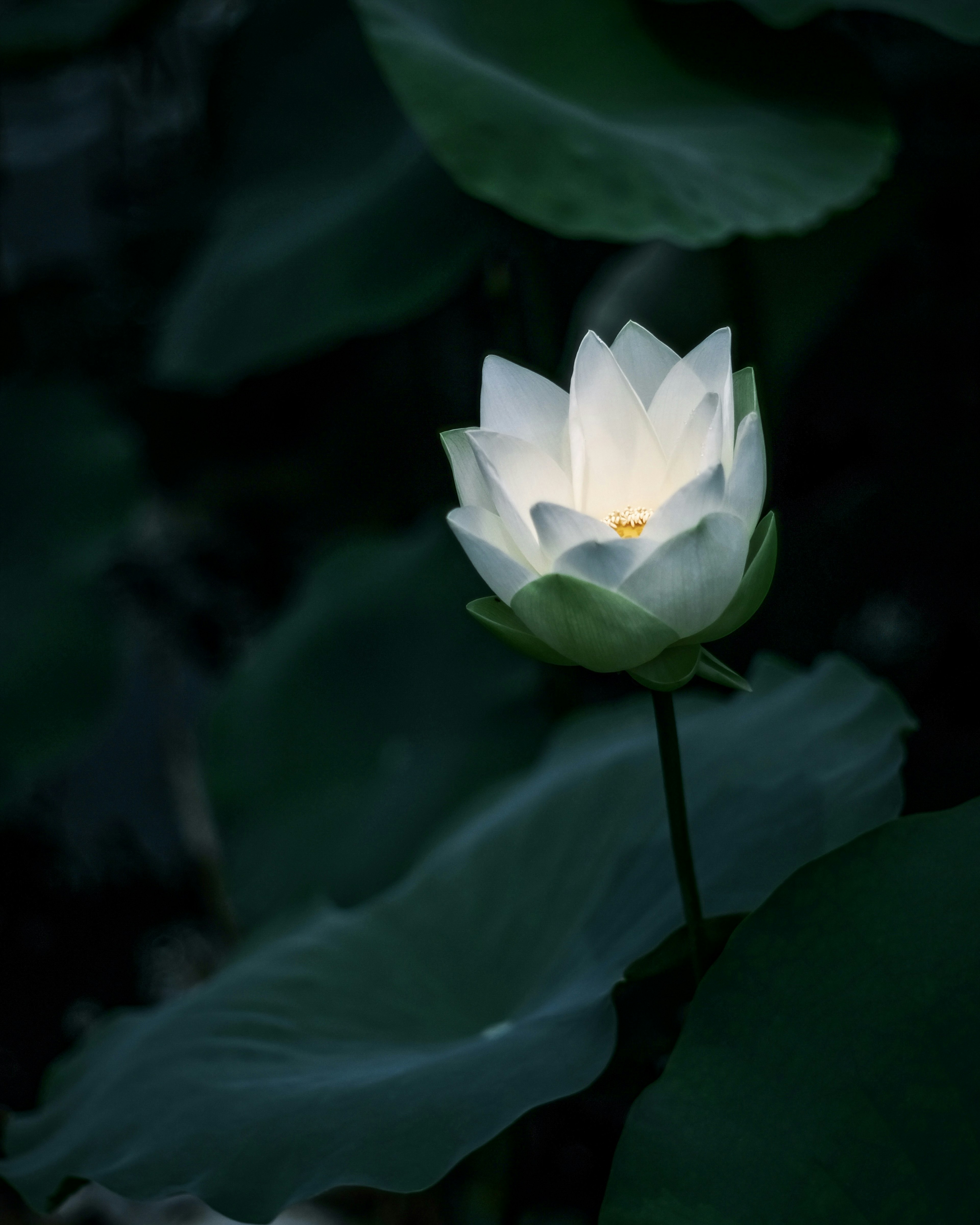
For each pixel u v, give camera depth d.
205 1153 2.22
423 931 2.39
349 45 3.94
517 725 3.32
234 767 3.54
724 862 2.28
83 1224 3.66
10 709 3.81
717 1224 2.09
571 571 2.09
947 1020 2.10
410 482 4.54
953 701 3.40
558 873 2.37
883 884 2.13
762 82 2.59
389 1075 2.24
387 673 3.50
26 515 4.12
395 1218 3.33
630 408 2.13
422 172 3.42
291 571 5.05
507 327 3.66
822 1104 2.10
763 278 3.27
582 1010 2.22
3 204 5.54
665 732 2.13
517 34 2.70
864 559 3.45
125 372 5.12
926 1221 2.07
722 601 2.09
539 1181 3.26
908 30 3.49
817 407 3.81
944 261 3.60
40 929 4.71
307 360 4.55
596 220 2.44
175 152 5.43
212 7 5.21
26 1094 4.18
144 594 5.05
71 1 4.13
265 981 2.37
